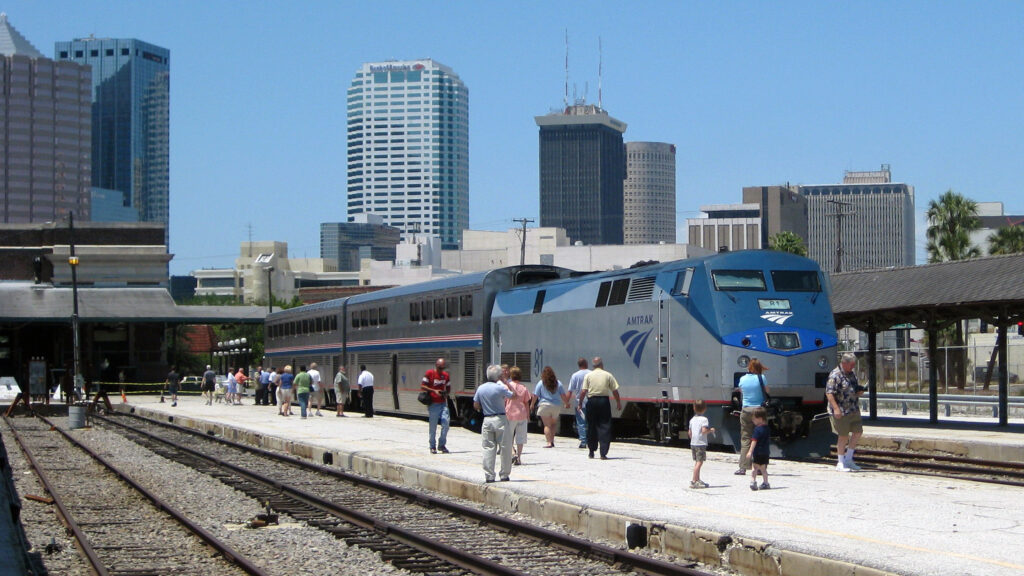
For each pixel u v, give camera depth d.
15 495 16.83
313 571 12.66
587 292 29.25
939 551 11.28
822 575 10.79
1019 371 52.94
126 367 74.69
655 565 11.91
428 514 17.14
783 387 23.95
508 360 32.75
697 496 16.20
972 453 24.61
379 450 25.98
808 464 21.89
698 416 17.27
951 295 27.45
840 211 71.88
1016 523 13.30
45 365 55.12
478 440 29.23
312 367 44.72
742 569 11.98
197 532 15.16
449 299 36.22
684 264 25.45
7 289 70.62
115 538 15.34
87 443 34.81
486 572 12.19
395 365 41.03
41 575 12.43
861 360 48.59
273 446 31.09
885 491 16.69
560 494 16.61
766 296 24.59
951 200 69.94
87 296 71.25
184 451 30.09
